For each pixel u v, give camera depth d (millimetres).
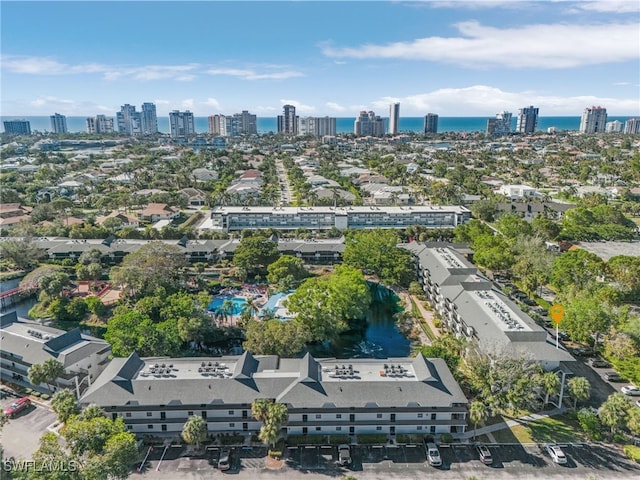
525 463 94125
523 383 104062
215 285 188750
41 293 167125
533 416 108875
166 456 95188
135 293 168875
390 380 105062
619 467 93250
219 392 101688
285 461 94312
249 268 199250
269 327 127438
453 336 138125
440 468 92812
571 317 139500
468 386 114688
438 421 101000
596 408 111062
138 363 111438
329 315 140625
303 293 147500
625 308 147750
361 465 93500
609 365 130750
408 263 190875
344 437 99875
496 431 103750
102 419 90375
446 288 159625
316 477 90312
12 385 118625
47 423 104812
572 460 95000
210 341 144625
